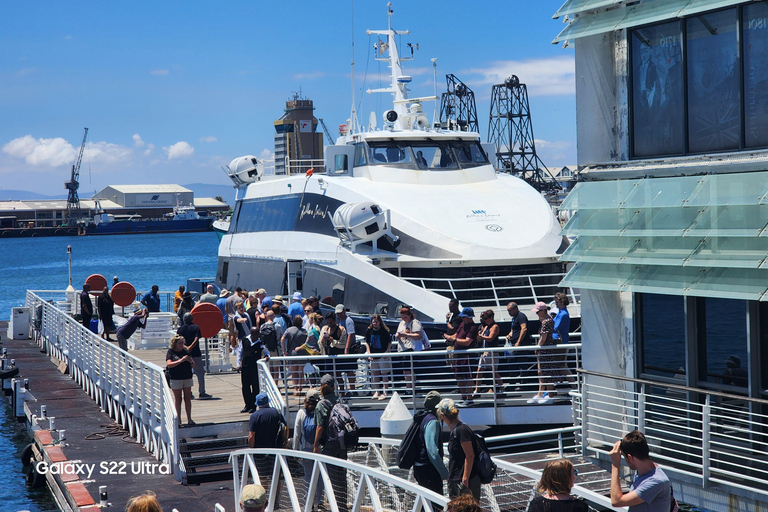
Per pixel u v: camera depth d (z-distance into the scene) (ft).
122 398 57.21
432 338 54.44
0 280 306.55
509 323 54.65
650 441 40.52
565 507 22.94
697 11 36.01
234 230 88.99
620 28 39.40
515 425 50.70
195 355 56.34
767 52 33.78
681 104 37.86
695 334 37.63
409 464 30.60
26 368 86.89
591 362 43.52
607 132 42.16
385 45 83.35
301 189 72.23
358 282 59.62
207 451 46.96
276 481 36.17
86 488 43.60
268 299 67.56
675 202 36.78
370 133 69.82
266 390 49.29
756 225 33.83
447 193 65.57
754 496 33.55
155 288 91.35
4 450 64.54
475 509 20.84
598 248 41.22
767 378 34.47
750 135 34.71
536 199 65.98
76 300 105.91
